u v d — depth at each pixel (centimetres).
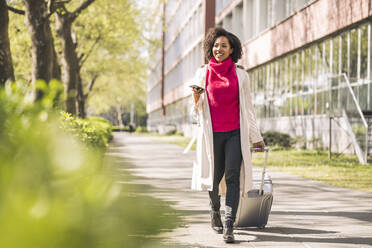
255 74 2958
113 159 1527
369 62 1571
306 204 646
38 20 1135
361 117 1330
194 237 429
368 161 1367
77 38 2511
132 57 3478
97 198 82
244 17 2952
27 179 77
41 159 82
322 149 1942
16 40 2053
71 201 78
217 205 452
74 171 83
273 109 2611
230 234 407
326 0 1823
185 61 5259
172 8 6000
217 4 3738
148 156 1711
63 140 94
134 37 2659
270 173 1105
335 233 455
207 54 450
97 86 4334
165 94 7106
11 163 80
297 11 2125
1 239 67
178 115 5881
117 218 86
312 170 1171
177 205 609
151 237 136
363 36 1614
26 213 70
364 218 539
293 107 2298
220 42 435
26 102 118
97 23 2419
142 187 799
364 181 935
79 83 2777
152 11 2356
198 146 434
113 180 90
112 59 3438
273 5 2519
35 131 100
